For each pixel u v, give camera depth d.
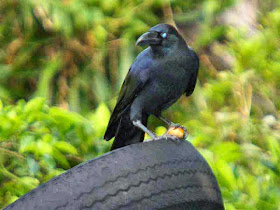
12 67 15.07
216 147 9.70
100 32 14.51
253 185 9.79
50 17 14.74
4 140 9.56
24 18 14.96
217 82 13.40
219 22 14.88
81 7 14.44
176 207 6.12
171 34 8.12
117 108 8.60
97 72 14.88
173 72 8.20
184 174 6.36
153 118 14.35
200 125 12.23
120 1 15.13
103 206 5.77
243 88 12.79
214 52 14.86
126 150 6.17
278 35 12.90
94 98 14.84
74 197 5.74
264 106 13.49
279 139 12.05
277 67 12.59
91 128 9.84
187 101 14.30
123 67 14.31
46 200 5.75
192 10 15.55
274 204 10.07
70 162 10.27
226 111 13.09
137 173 6.02
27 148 9.23
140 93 8.40
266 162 10.79
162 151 6.39
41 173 10.24
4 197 9.91
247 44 12.63
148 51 8.37
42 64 15.24
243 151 10.99
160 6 15.27
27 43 15.19
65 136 9.96
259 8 14.95
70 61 14.98
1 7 15.40
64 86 14.86
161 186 6.10
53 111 9.60
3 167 9.78
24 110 9.51
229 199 9.73
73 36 14.91
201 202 6.40
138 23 14.76
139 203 5.91
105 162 5.98
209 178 6.74
